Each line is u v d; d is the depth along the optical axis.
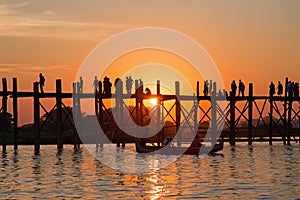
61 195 41.03
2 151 75.44
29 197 40.38
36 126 70.12
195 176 49.84
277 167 56.16
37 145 70.12
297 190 42.69
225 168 55.38
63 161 62.22
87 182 46.69
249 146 80.75
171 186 44.53
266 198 39.88
